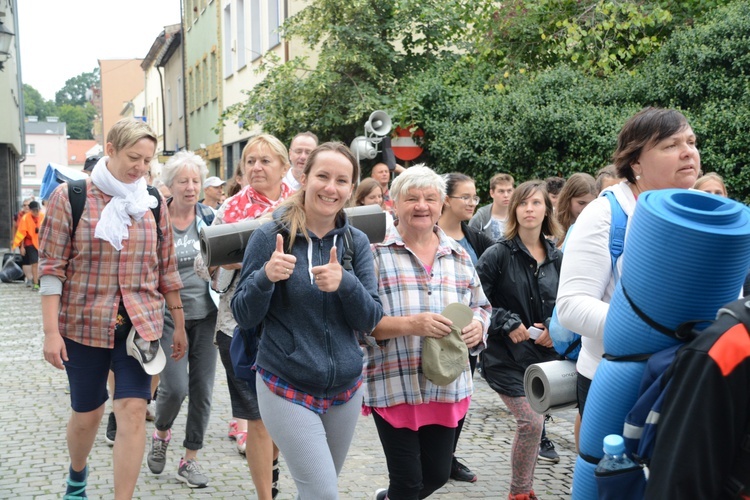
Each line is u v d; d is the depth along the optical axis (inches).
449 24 600.1
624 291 94.3
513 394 179.5
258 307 121.3
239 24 940.0
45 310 152.9
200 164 206.1
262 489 165.2
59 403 279.6
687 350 76.6
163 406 197.2
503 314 179.8
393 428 140.9
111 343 155.0
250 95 613.9
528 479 179.3
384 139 461.4
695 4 530.3
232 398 167.5
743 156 396.8
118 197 156.9
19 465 207.9
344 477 200.5
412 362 141.6
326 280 120.9
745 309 75.5
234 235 138.6
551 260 188.7
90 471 201.9
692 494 74.1
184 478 195.6
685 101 437.4
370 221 143.6
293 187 198.8
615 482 86.9
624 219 114.4
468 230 212.1
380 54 589.0
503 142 489.7
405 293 145.1
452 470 199.6
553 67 559.8
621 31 536.7
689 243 85.5
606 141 439.2
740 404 73.5
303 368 123.5
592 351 122.6
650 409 85.5
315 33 594.9
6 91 1181.7
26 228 747.4
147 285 160.1
